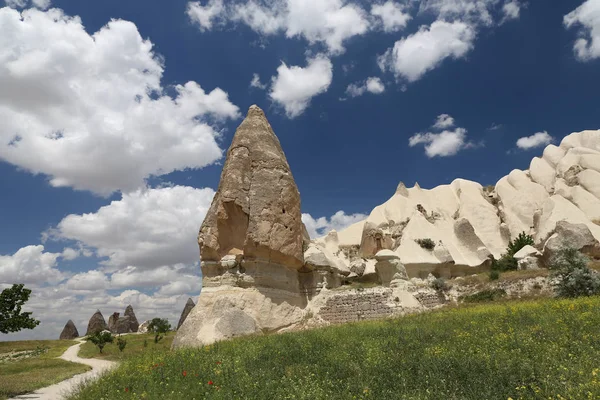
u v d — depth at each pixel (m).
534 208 68.31
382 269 36.66
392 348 12.84
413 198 77.62
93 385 14.14
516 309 19.53
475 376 9.03
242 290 30.98
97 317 90.12
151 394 11.57
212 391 10.93
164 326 67.69
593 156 65.44
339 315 32.56
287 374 11.55
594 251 45.16
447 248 50.06
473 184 79.56
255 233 31.70
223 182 33.91
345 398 8.83
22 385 21.78
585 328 13.27
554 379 8.28
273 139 36.78
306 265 35.41
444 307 32.56
